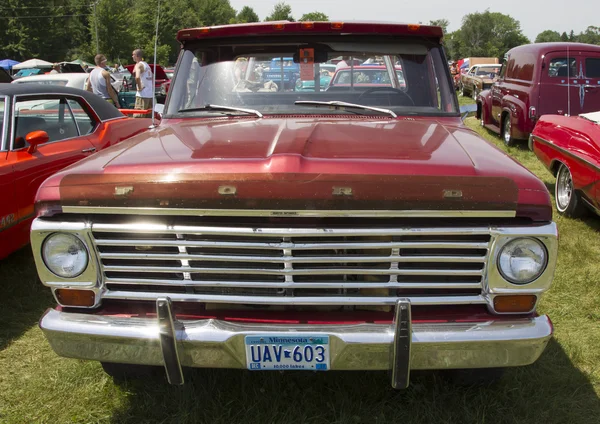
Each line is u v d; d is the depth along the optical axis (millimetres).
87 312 2242
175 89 3307
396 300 2092
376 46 3248
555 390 2746
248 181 1981
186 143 2467
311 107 3146
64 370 2994
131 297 2193
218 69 3297
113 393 2783
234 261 2109
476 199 1976
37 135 4254
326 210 1970
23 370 3074
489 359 2102
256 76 3250
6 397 2797
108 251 2164
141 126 6059
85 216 2143
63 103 5027
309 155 2148
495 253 2055
